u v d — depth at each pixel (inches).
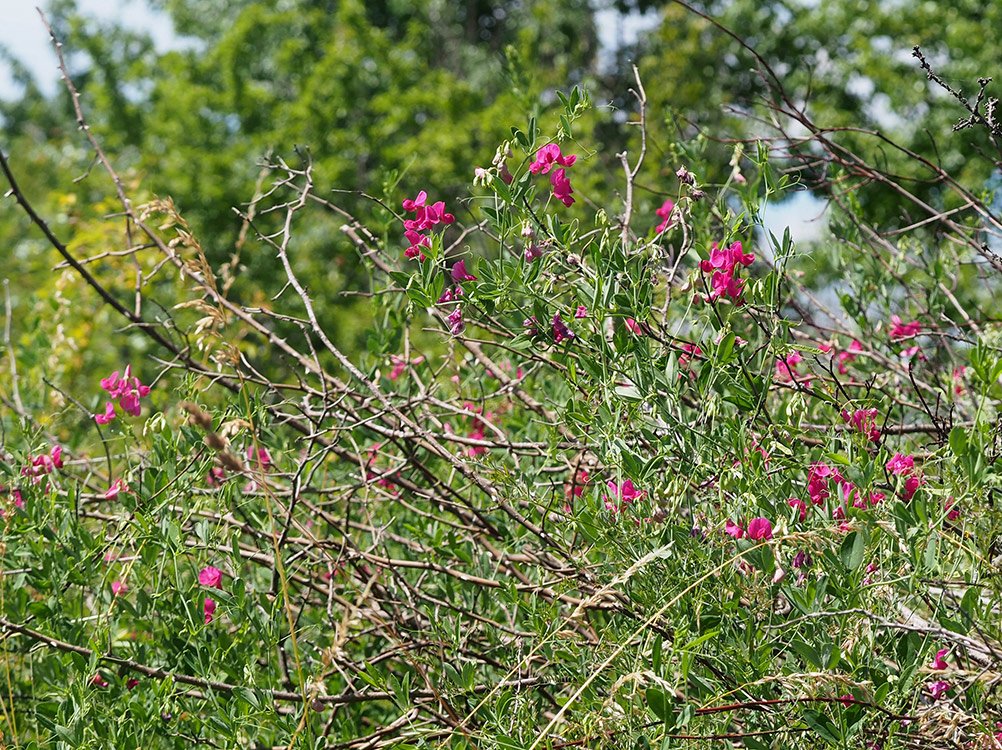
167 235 172.4
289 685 115.8
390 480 123.4
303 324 124.4
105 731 103.7
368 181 586.2
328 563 117.3
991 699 94.5
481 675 116.3
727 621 91.2
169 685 104.0
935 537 86.4
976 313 161.8
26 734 113.8
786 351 104.7
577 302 105.3
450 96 592.1
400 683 107.7
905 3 555.2
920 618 97.3
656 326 107.5
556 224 101.0
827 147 137.6
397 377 147.4
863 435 99.8
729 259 100.9
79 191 545.3
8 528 112.3
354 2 624.7
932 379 139.3
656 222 159.6
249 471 95.5
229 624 125.3
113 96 678.5
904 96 509.4
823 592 84.0
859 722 83.0
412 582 130.9
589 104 101.3
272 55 685.3
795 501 95.2
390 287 132.4
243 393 104.7
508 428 146.4
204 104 625.9
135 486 119.0
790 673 90.7
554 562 117.3
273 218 516.4
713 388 99.7
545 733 86.4
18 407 156.8
